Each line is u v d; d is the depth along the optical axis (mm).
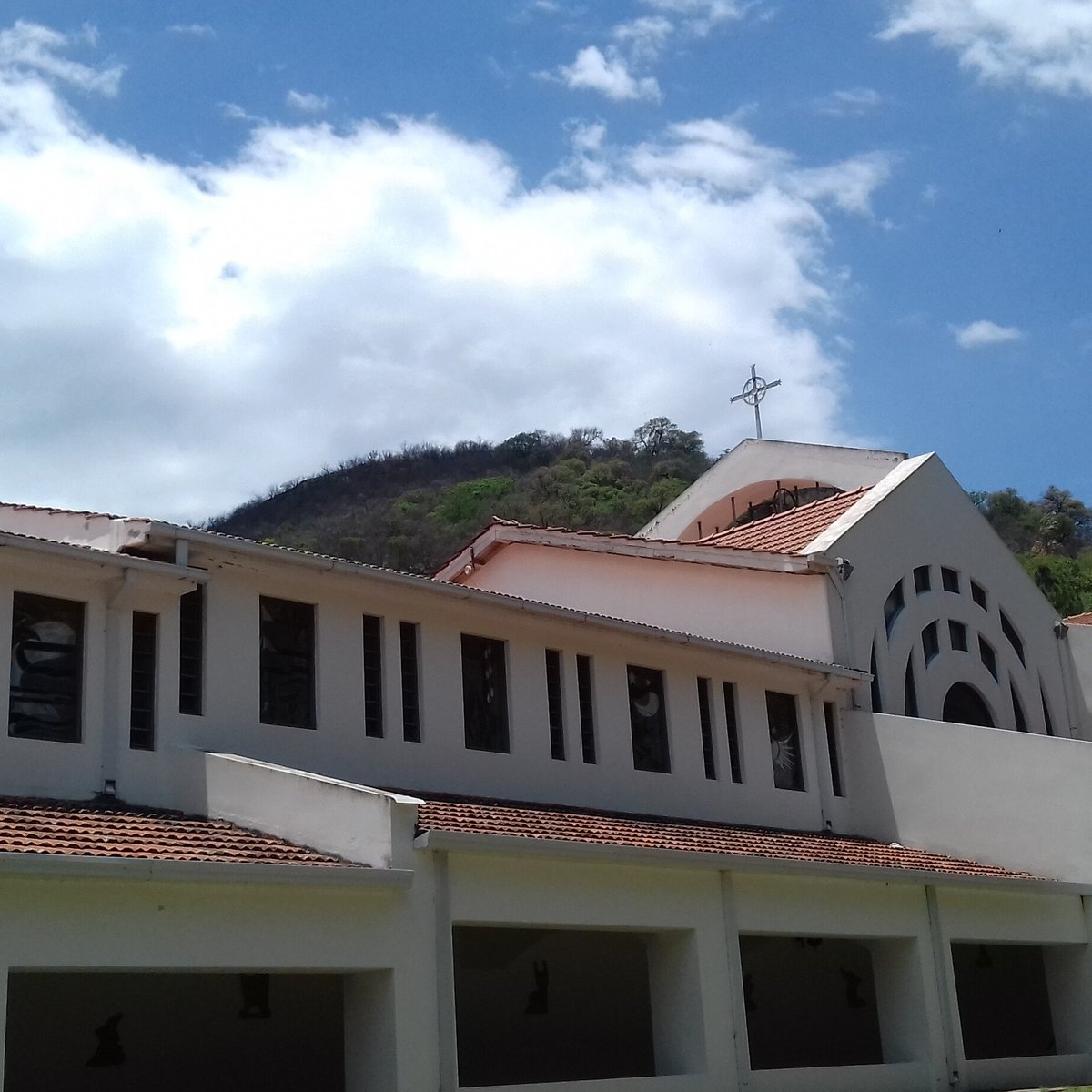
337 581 17812
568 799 20141
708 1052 16922
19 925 11602
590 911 16062
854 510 26906
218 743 16359
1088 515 81625
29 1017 14961
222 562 16781
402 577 18281
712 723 22609
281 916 13227
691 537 33844
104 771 15148
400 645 18797
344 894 13703
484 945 18984
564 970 20141
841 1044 23297
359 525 97000
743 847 18719
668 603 26719
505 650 20094
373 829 14117
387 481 105688
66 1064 15164
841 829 24016
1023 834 22750
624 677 21531
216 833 14289
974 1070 20438
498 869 15164
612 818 19016
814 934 18891
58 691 15109
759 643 25453
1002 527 79375
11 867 11383
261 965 12969
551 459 104188
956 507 29219
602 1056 20312
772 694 23797
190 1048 16234
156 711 15820
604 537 27469
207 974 16109
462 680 19422
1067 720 30219
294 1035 17172
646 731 21703
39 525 17109
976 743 23406
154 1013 15992
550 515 83562
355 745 17812
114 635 15562
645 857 16438
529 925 15438
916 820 23734
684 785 21734
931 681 27000
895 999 20312
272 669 17297
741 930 17922
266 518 106625
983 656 28875
